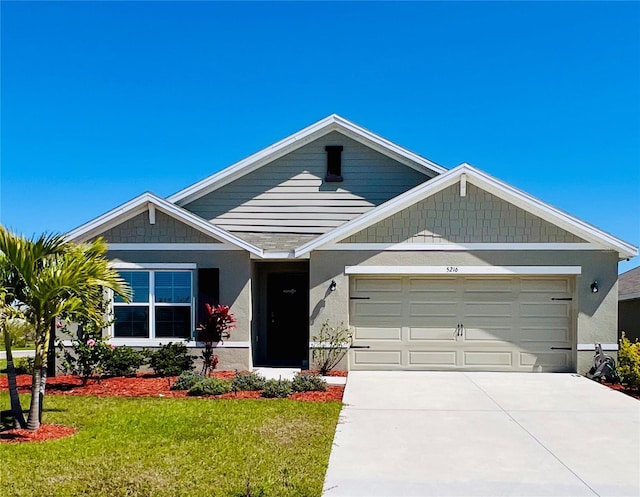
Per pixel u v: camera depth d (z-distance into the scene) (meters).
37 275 8.89
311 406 10.91
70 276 8.84
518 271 14.78
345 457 8.06
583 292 14.69
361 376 14.36
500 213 14.88
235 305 15.11
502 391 12.55
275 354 17.53
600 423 9.98
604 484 7.12
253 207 17.14
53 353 13.70
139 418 9.85
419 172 16.91
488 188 14.81
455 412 10.68
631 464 7.87
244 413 10.27
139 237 15.21
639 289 18.08
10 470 7.23
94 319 10.34
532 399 11.79
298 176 17.16
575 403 11.45
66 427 9.33
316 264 15.13
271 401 11.36
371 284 15.34
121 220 15.23
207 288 15.10
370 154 17.06
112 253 15.20
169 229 15.21
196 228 15.12
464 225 14.93
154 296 15.21
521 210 14.84
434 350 15.21
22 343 10.59
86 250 9.75
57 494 6.52
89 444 8.36
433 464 7.80
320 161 17.17
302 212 17.05
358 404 11.27
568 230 14.73
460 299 15.22
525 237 14.81
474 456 8.16
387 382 13.54
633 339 19.62
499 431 9.44
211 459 7.74
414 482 7.12
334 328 15.04
